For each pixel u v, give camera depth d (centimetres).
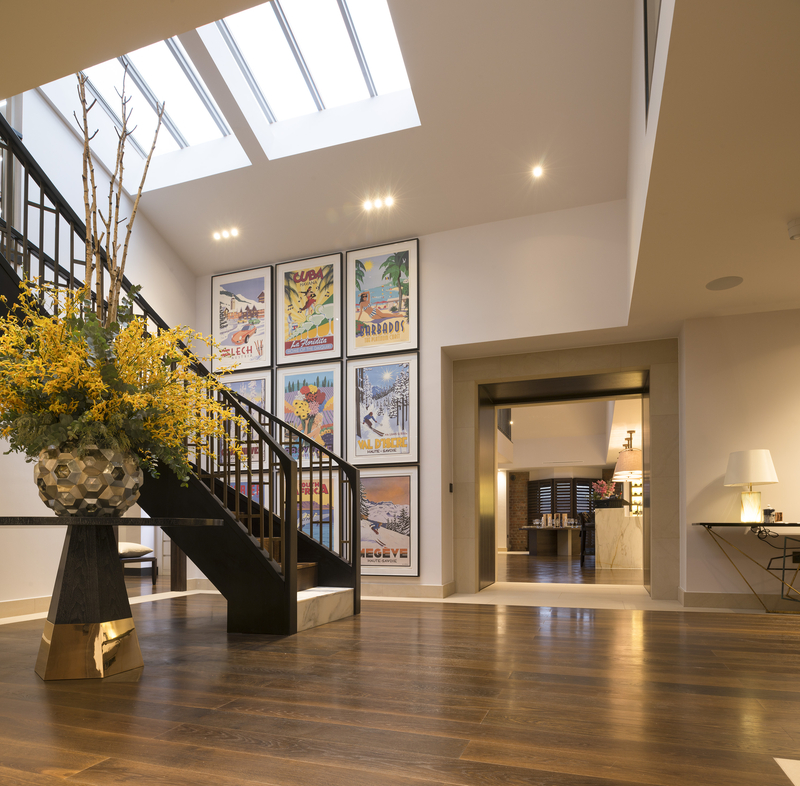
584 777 193
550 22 540
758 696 287
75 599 322
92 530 330
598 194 671
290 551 445
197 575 779
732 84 296
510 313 702
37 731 234
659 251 484
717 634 454
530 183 674
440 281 737
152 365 342
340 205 736
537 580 920
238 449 431
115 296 349
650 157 377
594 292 673
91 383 312
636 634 452
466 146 651
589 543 1573
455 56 577
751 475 583
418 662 355
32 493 562
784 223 436
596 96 584
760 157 357
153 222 796
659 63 322
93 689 294
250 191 741
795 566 602
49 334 319
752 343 631
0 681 308
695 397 639
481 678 318
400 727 240
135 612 548
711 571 620
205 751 213
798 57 277
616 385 788
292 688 297
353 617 535
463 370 777
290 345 800
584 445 1792
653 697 284
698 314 633
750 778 193
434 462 721
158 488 459
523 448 1856
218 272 845
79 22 291
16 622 505
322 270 793
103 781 188
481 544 780
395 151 669
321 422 774
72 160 680
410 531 720
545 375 743
